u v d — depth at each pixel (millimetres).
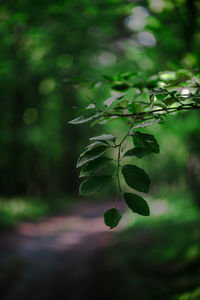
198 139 7758
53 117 24750
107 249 9352
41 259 9070
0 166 21797
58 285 6723
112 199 31219
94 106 1611
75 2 5758
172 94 1537
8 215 15750
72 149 29594
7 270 7816
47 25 6590
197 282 4887
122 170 1263
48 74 10133
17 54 6871
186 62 3545
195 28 3709
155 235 9164
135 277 6012
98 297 5770
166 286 5152
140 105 1655
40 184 25625
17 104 20000
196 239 6684
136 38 7582
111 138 1378
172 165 23344
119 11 6012
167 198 17906
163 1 3717
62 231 14266
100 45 9141
